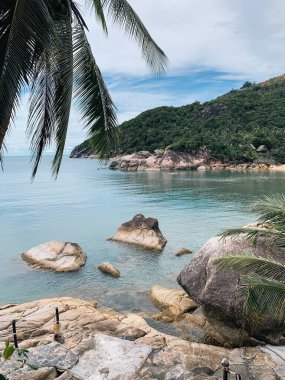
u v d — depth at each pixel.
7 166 148.00
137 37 8.17
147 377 8.24
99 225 32.62
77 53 7.81
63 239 27.56
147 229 25.89
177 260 22.09
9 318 11.55
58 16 7.04
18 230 30.72
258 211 10.11
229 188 59.09
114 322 11.29
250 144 113.12
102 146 8.93
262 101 142.75
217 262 8.98
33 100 6.94
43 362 8.48
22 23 5.40
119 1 7.79
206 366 8.88
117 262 21.75
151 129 126.62
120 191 57.28
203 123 128.62
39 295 17.03
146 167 107.25
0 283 18.38
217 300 11.12
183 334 12.86
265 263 8.74
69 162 170.75
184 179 75.81
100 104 8.48
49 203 45.56
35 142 7.15
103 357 8.95
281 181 69.62
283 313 7.91
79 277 19.16
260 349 9.86
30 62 6.17
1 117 5.80
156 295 15.98
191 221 33.62
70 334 10.19
